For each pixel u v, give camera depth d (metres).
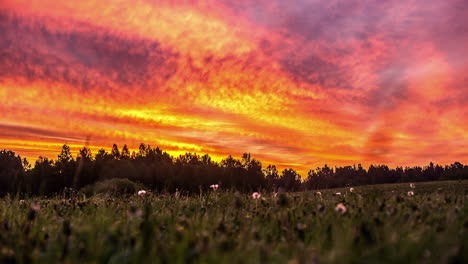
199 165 78.56
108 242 3.90
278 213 5.79
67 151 64.56
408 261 3.43
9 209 6.73
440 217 5.38
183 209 6.84
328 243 4.33
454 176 118.69
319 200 7.62
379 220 4.79
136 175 74.69
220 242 3.82
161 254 3.56
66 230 4.55
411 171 171.50
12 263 3.54
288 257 3.71
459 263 3.45
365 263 3.26
